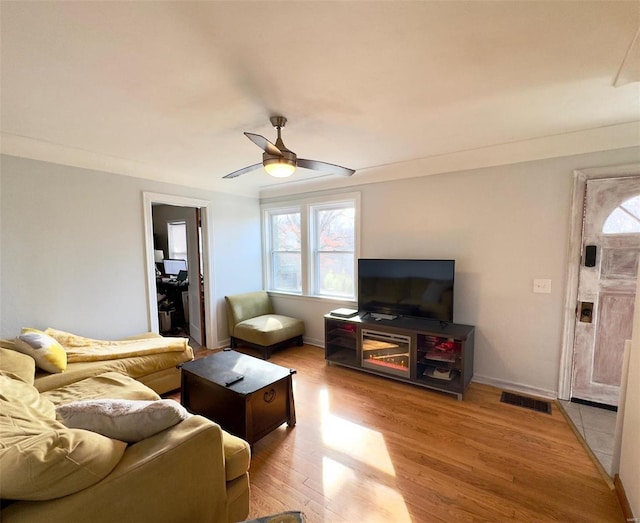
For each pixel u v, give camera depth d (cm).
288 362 379
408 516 163
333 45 141
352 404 276
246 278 477
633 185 243
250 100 193
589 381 268
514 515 163
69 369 243
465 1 116
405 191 351
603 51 145
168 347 296
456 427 240
